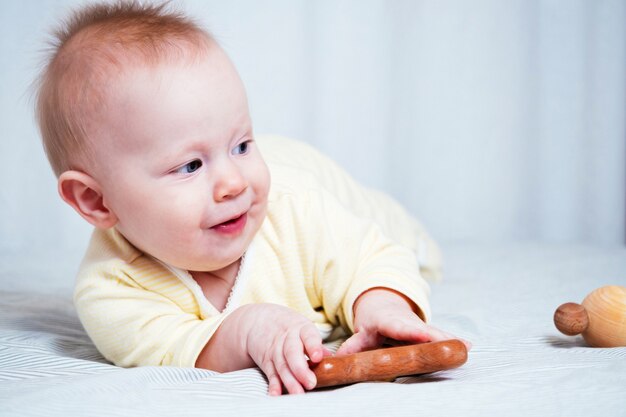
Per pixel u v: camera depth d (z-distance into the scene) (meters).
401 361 0.62
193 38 0.70
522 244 1.43
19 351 0.74
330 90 1.66
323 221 0.78
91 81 0.69
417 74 1.66
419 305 0.74
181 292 0.74
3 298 0.94
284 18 1.64
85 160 0.70
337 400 0.58
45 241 1.59
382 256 0.79
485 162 1.67
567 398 0.58
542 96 1.64
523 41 1.64
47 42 0.76
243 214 0.70
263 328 0.66
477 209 1.68
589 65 1.62
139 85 0.68
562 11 1.62
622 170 1.63
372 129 1.67
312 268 0.77
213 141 0.68
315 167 0.96
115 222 0.72
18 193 1.58
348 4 1.65
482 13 1.65
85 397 0.60
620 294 0.71
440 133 1.67
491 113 1.66
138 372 0.64
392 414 0.56
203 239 0.69
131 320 0.71
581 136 1.64
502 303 0.89
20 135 1.57
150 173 0.68
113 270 0.73
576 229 1.66
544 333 0.78
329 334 0.79
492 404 0.58
